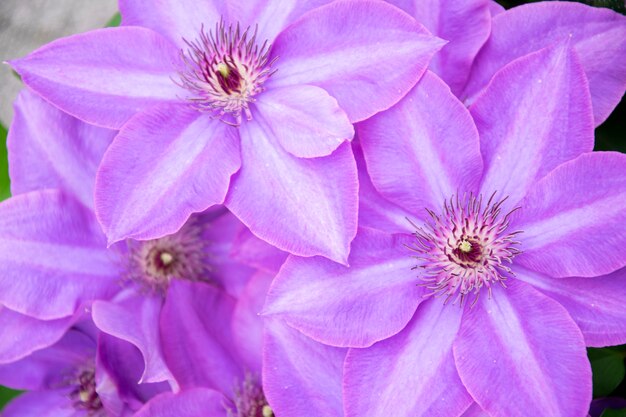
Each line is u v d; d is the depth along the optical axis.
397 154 0.57
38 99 0.63
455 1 0.60
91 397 0.64
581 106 0.57
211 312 0.62
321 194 0.56
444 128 0.57
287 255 0.59
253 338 0.61
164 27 0.61
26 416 0.65
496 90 0.58
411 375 0.56
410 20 0.57
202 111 0.59
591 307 0.56
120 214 0.57
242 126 0.59
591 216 0.56
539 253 0.56
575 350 0.55
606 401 0.62
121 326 0.59
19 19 1.04
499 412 0.55
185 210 0.57
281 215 0.57
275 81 0.59
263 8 0.60
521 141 0.57
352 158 0.56
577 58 0.57
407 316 0.57
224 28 0.60
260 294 0.60
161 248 0.64
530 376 0.55
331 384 0.58
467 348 0.56
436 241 0.58
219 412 0.61
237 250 0.60
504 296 0.57
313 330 0.56
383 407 0.56
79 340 0.64
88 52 0.60
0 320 0.62
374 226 0.58
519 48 0.60
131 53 0.60
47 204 0.62
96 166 0.63
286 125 0.58
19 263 0.61
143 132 0.58
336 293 0.56
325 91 0.57
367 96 0.57
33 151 0.63
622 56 0.59
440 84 0.57
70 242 0.62
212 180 0.58
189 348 0.61
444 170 0.57
